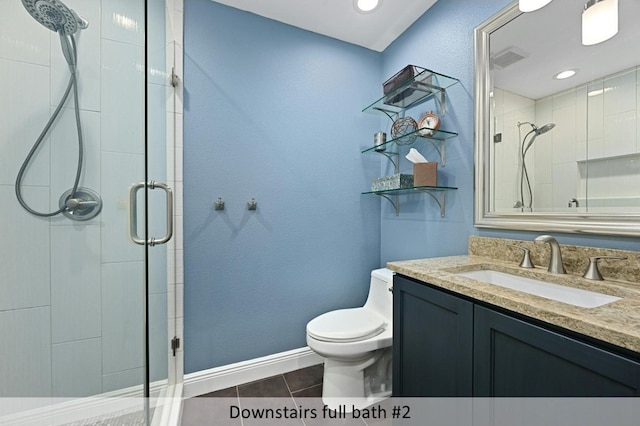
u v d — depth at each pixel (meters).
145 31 1.06
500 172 1.31
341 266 2.00
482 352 0.84
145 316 1.06
